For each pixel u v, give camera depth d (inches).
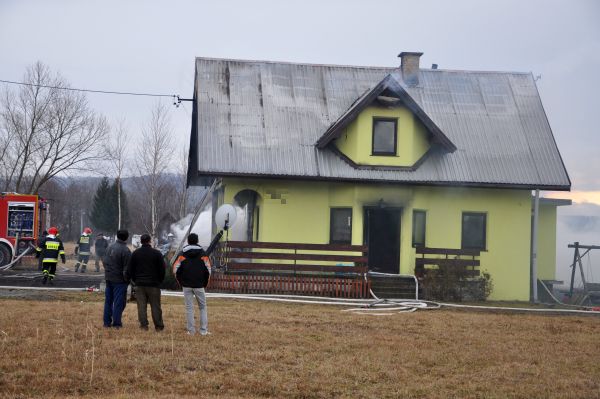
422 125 1149.7
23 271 1270.9
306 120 1171.9
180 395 417.7
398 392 447.2
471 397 443.5
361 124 1120.2
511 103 1275.8
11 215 1293.1
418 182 1117.7
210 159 1087.0
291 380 462.9
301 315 765.3
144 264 605.3
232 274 1021.2
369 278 1064.2
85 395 407.8
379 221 1143.0
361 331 668.1
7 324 604.1
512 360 562.9
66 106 2076.8
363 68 1283.2
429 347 597.9
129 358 494.6
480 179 1147.3
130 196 3095.5
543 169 1182.3
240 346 559.8
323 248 1040.2
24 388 413.1
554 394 458.0
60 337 559.8
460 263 1087.0
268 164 1101.1
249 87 1203.2
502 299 1165.7
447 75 1305.4
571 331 738.2
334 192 1136.2
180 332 609.3
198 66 1216.8
